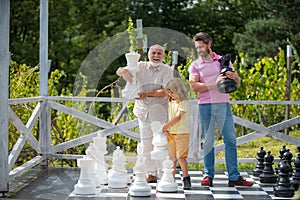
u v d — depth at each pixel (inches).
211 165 206.2
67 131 277.4
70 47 646.5
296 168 207.2
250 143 354.9
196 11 650.8
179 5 660.1
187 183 201.2
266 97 368.5
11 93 270.4
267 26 551.8
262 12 632.4
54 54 645.3
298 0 543.5
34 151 264.2
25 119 268.8
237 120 241.4
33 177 224.1
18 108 267.9
